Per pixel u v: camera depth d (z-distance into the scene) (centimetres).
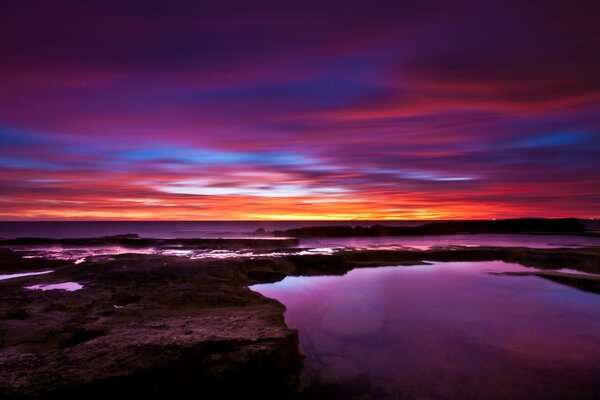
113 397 661
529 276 2116
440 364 963
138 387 682
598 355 1017
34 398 605
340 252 2688
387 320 1331
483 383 854
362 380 869
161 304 1159
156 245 3697
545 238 5447
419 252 2697
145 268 1759
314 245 4016
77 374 651
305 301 1598
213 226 15175
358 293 1741
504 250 2775
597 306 1505
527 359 990
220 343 775
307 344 1095
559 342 1116
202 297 1254
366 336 1166
